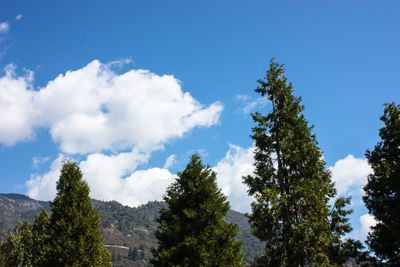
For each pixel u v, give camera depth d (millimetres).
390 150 22344
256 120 21328
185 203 22359
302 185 18141
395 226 19422
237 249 20578
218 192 22938
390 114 22422
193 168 23297
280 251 17766
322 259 16516
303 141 20422
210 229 20609
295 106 21281
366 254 20234
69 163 26188
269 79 22516
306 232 16766
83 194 25094
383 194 21719
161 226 21312
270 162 20703
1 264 42375
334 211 17984
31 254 42812
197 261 19375
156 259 20922
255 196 19000
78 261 21609
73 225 23109
